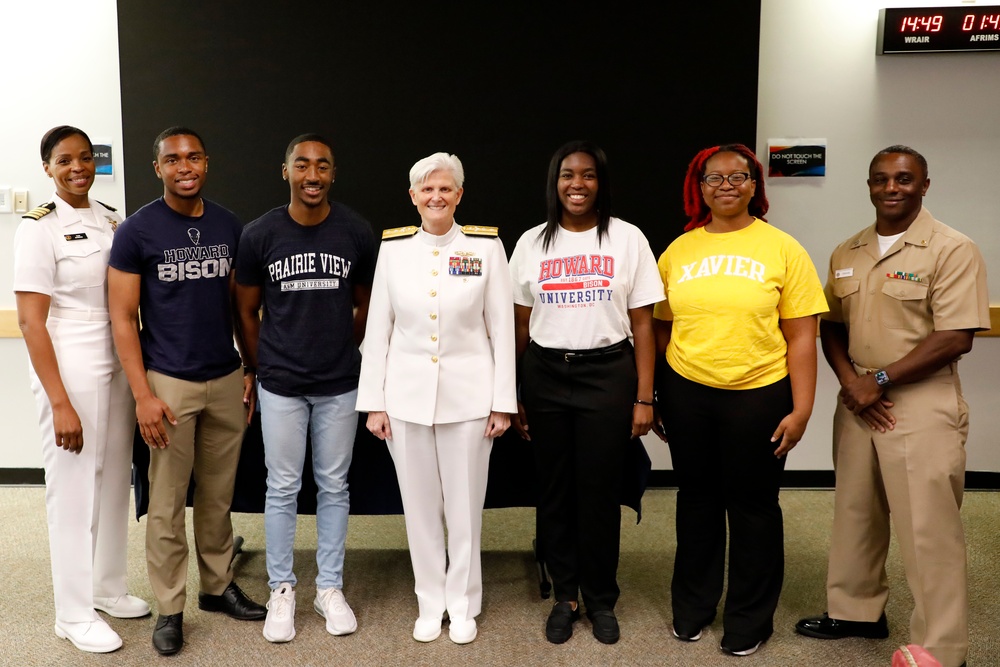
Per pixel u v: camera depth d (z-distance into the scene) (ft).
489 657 7.52
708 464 7.62
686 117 11.63
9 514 11.28
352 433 8.07
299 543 10.47
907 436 7.08
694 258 7.41
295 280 7.59
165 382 7.52
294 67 11.64
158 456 7.59
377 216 11.94
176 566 7.74
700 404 7.38
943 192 12.18
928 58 11.90
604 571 7.89
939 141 12.08
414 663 7.41
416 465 7.69
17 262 7.14
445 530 10.96
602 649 7.66
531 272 7.64
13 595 8.75
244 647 7.72
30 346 7.13
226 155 11.80
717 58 11.50
